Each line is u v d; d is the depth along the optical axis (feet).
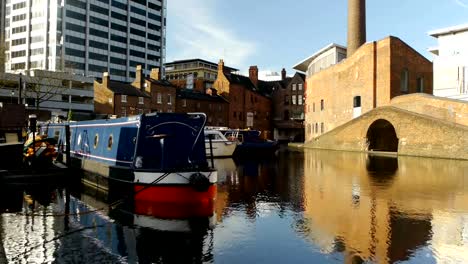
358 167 80.02
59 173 59.16
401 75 130.31
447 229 31.94
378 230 31.78
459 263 24.44
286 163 92.73
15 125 83.66
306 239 29.50
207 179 40.98
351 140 132.98
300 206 41.11
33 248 27.73
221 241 29.19
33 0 309.42
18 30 314.55
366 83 136.77
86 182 57.36
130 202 42.57
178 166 43.68
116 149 50.49
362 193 48.70
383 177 63.67
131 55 352.08
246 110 260.62
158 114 44.37
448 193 48.19
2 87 186.80
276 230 31.91
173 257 25.98
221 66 255.50
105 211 38.96
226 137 122.52
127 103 196.13
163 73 383.65
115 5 338.54
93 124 60.64
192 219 35.53
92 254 26.50
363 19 164.35
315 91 186.91
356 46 163.12
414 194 47.65
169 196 40.96
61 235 30.86
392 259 25.16
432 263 24.43
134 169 42.29
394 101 122.21
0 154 57.57
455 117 100.68
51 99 213.05
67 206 41.57
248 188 53.47
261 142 124.47
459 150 94.84
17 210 39.58
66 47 304.30
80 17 313.94
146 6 366.63
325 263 24.62
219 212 38.37
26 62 309.22
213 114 239.09
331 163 90.58
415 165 82.23
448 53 132.87
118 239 29.78
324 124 173.06
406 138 109.60
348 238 29.66
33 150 58.90
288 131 283.79
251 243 28.66
